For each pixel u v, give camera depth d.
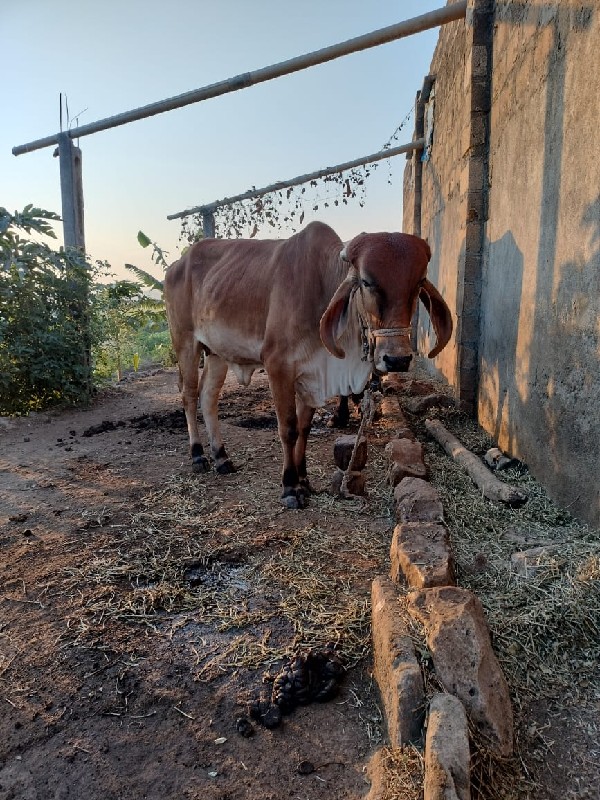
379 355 3.11
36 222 7.32
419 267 3.12
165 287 5.21
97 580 3.14
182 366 5.02
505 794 1.71
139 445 5.84
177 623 2.76
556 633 2.32
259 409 7.32
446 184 7.89
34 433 6.48
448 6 5.56
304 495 4.12
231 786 1.89
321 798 1.83
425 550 2.65
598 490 3.04
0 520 3.95
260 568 3.21
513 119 4.64
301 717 2.16
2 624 2.78
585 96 3.17
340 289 3.32
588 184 3.13
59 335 7.54
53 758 2.02
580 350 3.25
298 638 2.57
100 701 2.28
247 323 4.25
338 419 6.06
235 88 6.28
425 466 4.11
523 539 3.17
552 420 3.67
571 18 3.38
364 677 2.34
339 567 3.18
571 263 3.37
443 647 1.99
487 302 5.53
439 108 8.79
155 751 2.04
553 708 2.03
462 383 6.04
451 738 1.67
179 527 3.76
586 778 1.76
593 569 2.58
